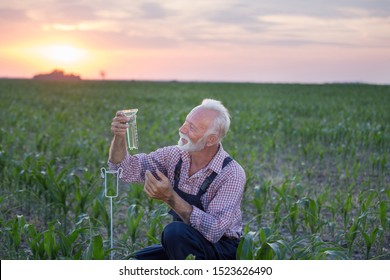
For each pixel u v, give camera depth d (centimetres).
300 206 631
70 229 638
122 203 718
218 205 372
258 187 667
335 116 2225
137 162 398
